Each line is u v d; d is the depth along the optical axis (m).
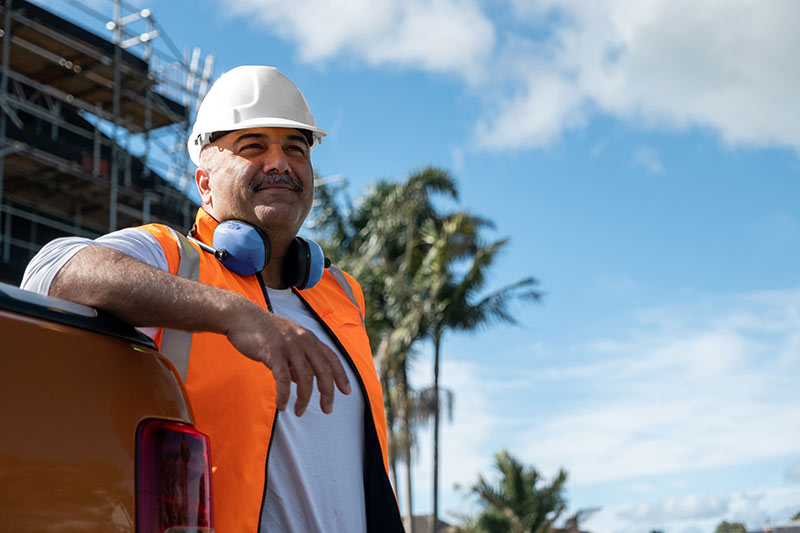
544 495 22.19
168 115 23.34
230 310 1.28
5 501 0.99
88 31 21.19
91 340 1.17
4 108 19.16
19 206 21.06
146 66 22.69
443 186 20.14
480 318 17.14
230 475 1.55
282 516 1.62
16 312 1.08
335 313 1.95
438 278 17.17
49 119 21.09
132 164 22.84
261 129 1.89
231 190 1.87
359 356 1.89
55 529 1.02
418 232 19.94
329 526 1.68
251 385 1.60
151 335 1.63
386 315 18.08
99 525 1.07
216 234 1.78
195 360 1.60
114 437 1.12
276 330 1.28
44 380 1.08
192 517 1.19
